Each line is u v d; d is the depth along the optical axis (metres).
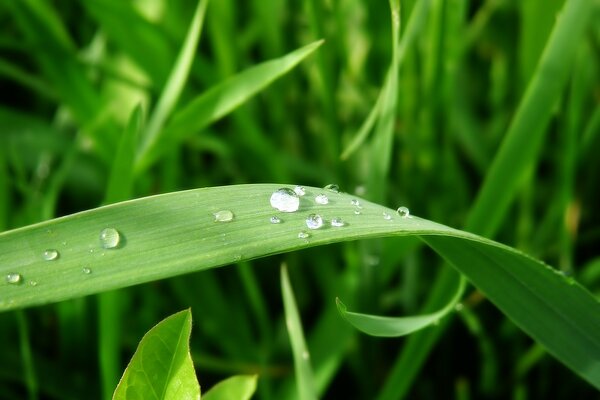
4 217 0.23
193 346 0.24
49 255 0.15
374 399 0.23
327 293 0.24
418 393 0.23
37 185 0.26
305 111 0.28
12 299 0.15
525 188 0.23
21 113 0.27
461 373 0.24
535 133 0.20
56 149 0.26
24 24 0.23
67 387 0.22
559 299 0.17
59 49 0.24
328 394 0.23
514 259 0.17
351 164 0.26
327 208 0.16
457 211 0.25
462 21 0.23
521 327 0.17
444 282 0.20
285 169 0.25
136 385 0.15
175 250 0.16
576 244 0.24
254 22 0.28
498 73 0.27
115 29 0.24
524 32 0.23
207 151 0.30
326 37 0.23
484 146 0.26
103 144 0.24
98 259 0.15
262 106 0.28
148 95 0.26
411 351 0.20
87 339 0.23
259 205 0.16
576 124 0.22
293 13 0.27
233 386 0.16
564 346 0.17
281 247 0.16
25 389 0.22
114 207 0.16
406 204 0.25
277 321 0.25
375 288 0.22
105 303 0.20
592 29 0.25
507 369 0.23
